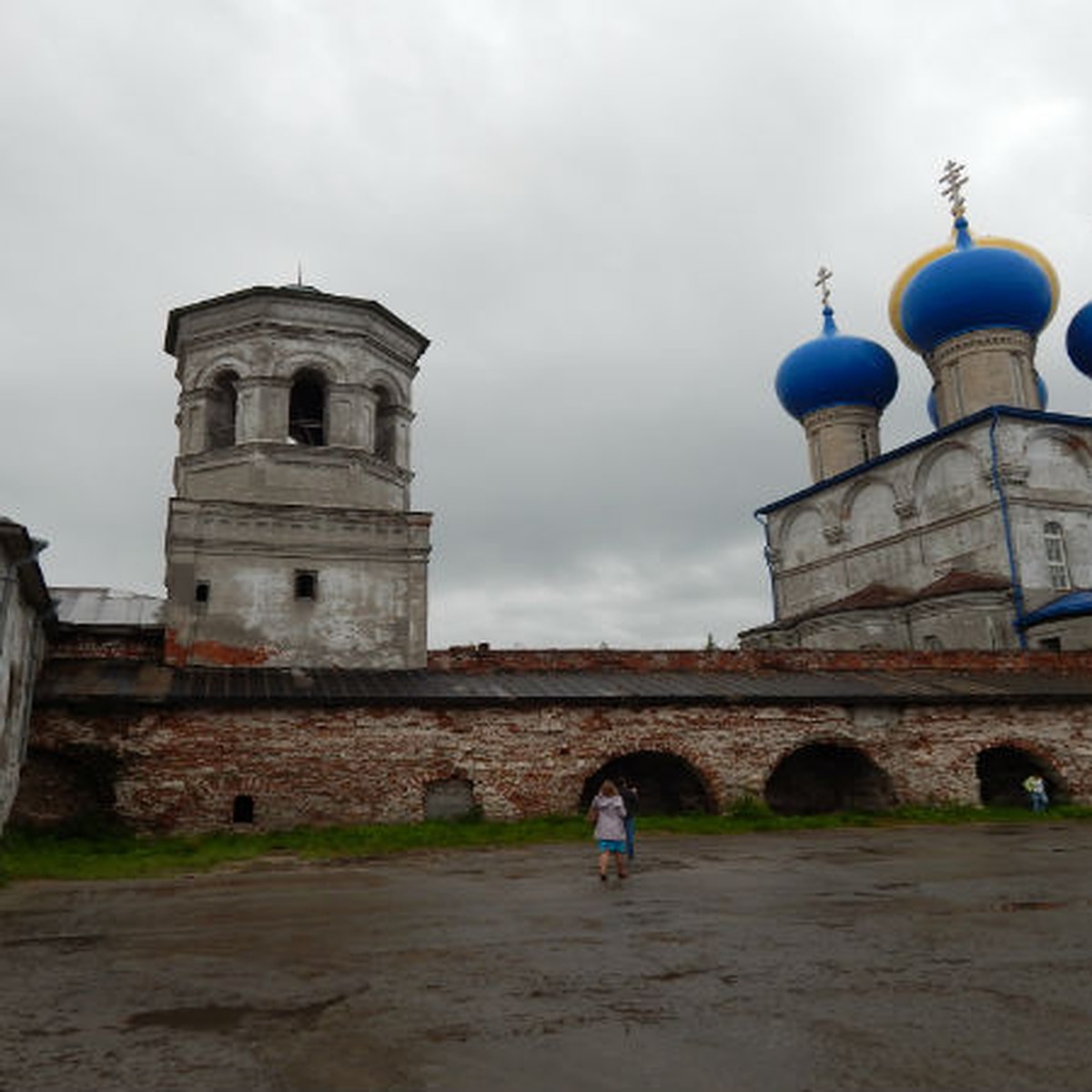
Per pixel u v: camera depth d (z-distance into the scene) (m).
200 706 18.94
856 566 38.78
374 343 24.97
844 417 41.88
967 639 32.12
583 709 20.94
